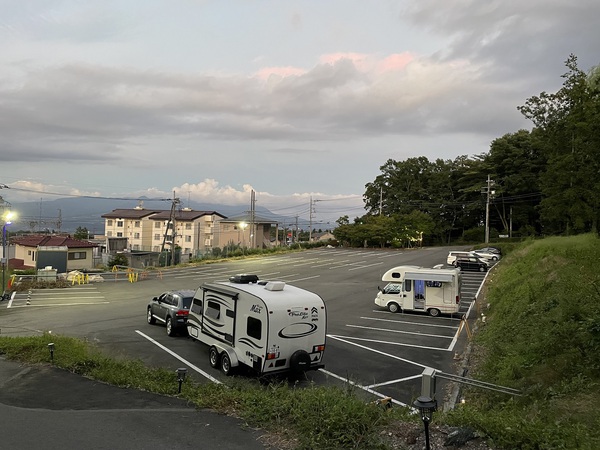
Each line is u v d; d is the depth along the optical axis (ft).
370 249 216.33
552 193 114.21
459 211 245.04
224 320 41.14
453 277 70.49
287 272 133.59
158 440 20.52
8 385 30.25
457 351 50.88
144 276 129.08
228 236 269.23
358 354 49.24
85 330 58.39
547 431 18.52
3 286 98.12
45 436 21.03
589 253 58.95
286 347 36.96
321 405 22.91
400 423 21.39
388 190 268.21
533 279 61.41
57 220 313.12
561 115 109.40
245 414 23.53
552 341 33.47
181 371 28.89
